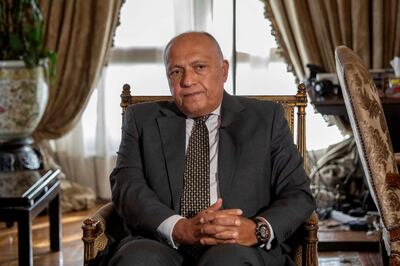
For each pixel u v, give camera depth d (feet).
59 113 17.66
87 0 17.34
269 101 8.82
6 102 15.81
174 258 7.98
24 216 11.88
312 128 17.79
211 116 8.61
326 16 16.90
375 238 14.32
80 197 17.56
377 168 9.29
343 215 15.64
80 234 15.55
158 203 8.22
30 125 16.24
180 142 8.57
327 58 16.99
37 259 13.83
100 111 18.01
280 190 8.38
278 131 8.58
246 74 17.65
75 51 17.47
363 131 9.27
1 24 16.15
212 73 8.31
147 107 8.96
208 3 17.54
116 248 8.32
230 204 8.27
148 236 8.24
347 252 14.12
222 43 17.60
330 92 15.19
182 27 17.69
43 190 13.12
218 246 7.53
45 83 16.40
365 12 16.58
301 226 8.29
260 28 17.56
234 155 8.39
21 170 15.43
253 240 7.74
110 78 17.95
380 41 16.60
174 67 8.30
